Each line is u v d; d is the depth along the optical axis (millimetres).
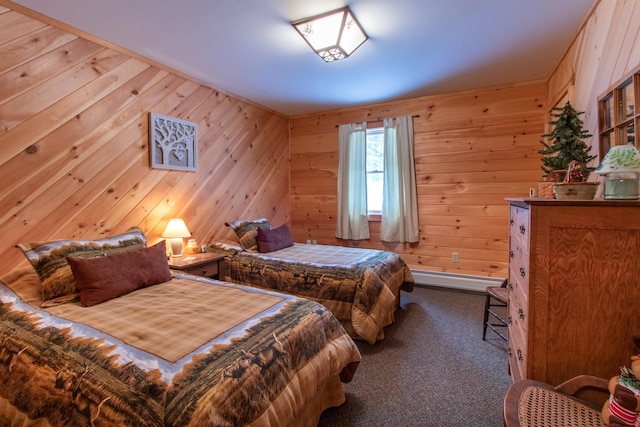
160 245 2287
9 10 1923
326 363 1546
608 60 1805
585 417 1102
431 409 1741
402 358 2270
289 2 1949
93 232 2391
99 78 2395
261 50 2596
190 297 1854
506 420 1098
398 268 3084
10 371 1318
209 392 1047
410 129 3902
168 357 1190
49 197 2145
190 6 1976
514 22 2217
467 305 3303
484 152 3613
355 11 2068
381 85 3467
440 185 3844
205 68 2955
